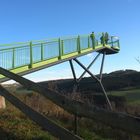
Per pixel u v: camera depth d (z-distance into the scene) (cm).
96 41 3136
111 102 3375
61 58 2389
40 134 1059
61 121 1361
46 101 1564
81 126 1353
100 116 555
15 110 1310
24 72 1934
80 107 609
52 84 1880
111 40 3472
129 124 498
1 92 882
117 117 518
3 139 976
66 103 650
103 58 3403
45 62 2172
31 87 778
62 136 634
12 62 1830
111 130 1356
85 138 1223
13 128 1090
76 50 2688
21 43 1909
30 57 2008
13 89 1745
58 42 2377
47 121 685
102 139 1267
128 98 4606
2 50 1745
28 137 1026
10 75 880
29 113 754
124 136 1313
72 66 2900
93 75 3300
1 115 1223
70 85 5675
